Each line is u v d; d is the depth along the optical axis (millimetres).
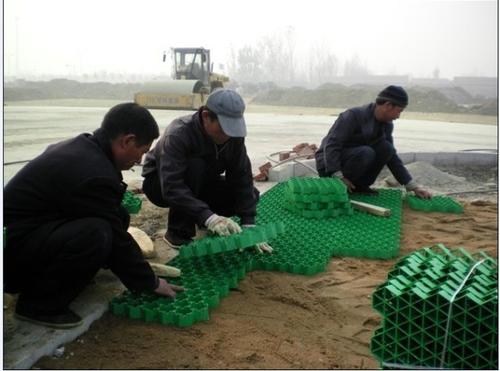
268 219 5137
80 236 2633
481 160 9930
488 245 4637
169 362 2531
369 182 6281
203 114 3631
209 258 3857
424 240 4777
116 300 3055
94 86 47719
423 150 12344
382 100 5680
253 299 3314
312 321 3064
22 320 2756
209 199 4445
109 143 2836
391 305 2566
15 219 2721
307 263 3865
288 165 7883
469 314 2438
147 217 5336
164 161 3797
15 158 9391
